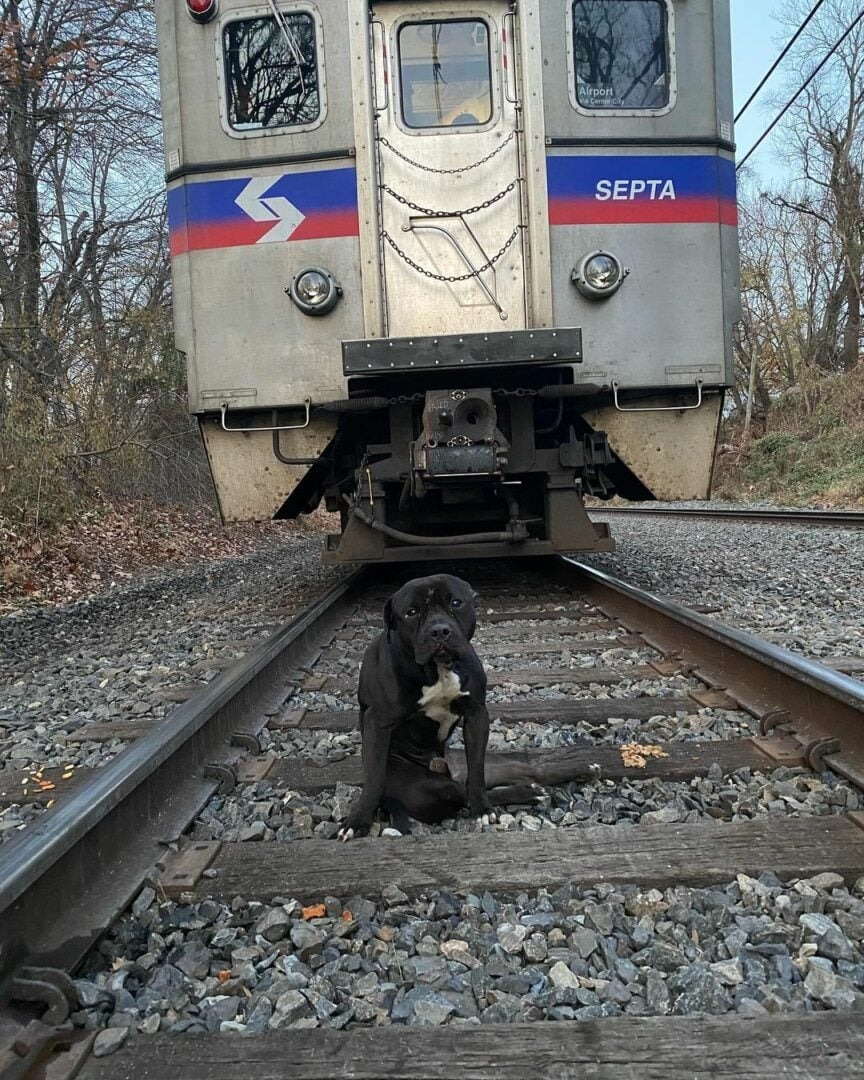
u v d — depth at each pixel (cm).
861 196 3025
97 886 229
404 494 637
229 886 231
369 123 589
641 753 317
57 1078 159
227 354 607
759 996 178
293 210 596
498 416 627
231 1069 160
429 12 597
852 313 3161
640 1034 164
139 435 1532
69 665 564
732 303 620
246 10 598
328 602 630
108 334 1467
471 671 263
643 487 650
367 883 228
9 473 1114
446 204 602
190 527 1564
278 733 374
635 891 222
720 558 955
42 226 1380
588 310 597
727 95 621
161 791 283
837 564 851
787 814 267
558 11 591
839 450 2402
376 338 571
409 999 180
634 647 512
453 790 274
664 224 604
